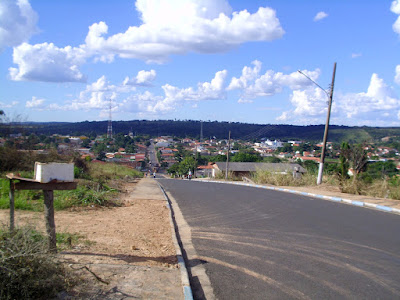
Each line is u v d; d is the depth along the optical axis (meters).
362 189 16.94
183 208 12.22
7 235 4.26
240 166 49.97
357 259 6.32
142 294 4.31
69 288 4.20
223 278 5.35
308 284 5.12
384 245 7.32
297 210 11.73
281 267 5.85
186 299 4.26
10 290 3.73
